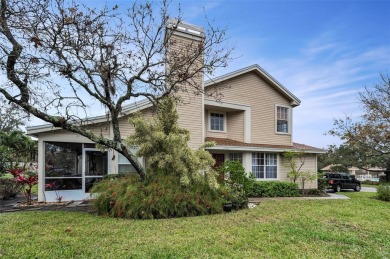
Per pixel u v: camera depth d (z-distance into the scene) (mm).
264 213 8625
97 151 11992
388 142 16516
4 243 5105
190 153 9344
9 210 9008
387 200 14062
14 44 6863
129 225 6656
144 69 8711
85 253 4633
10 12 6645
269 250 5031
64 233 5852
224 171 10930
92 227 6395
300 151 16781
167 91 9242
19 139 16000
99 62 7809
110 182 8945
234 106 16172
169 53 9312
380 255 4961
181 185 8695
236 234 6008
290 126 18766
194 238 5613
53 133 11039
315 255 4852
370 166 41438
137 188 8219
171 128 10039
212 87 15297
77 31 7262
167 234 5910
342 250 5184
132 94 8836
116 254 4598
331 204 11320
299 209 9586
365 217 8492
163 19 8961
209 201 8633
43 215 7727
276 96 18312
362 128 16906
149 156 9492
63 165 11281
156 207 7797
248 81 17016
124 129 12102
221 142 15344
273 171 16938
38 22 6848
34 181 10547
